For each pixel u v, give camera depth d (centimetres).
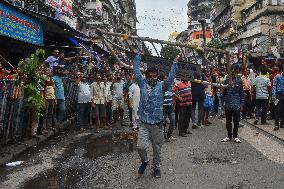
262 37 4244
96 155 774
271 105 1296
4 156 723
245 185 552
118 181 578
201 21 795
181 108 1002
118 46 622
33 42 1258
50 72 999
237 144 878
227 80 891
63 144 900
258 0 4459
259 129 1117
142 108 598
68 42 1800
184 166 671
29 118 902
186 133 1054
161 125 598
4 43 1264
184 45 615
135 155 768
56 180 584
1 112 756
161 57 629
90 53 1680
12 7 1075
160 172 616
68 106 1290
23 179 590
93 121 1304
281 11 4175
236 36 5384
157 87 596
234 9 5534
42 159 733
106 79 1213
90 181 579
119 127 1221
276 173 616
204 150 812
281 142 891
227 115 910
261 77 1180
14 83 812
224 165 674
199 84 1147
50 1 1814
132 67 619
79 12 2761
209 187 543
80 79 1162
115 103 1293
